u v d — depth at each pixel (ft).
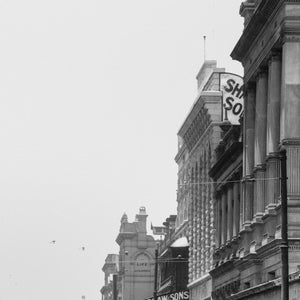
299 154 159.33
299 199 159.74
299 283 148.46
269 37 171.73
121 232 530.27
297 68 160.86
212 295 239.91
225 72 257.75
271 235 167.94
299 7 161.07
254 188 183.52
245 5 193.16
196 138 288.71
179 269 329.11
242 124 214.28
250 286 183.52
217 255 238.89
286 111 160.35
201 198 281.74
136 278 522.47
